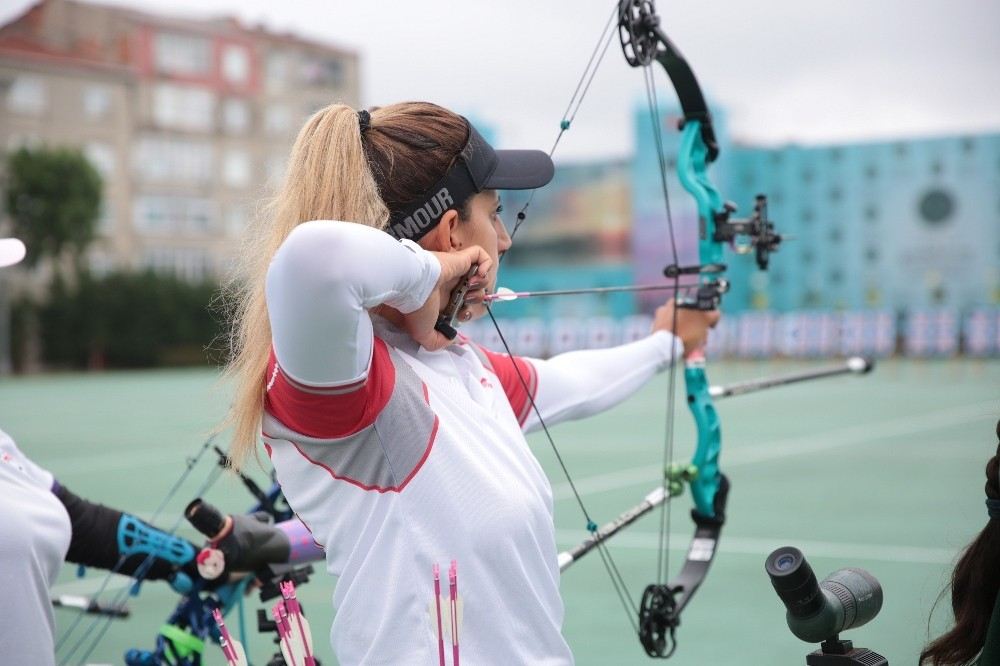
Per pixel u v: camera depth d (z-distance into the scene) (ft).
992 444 31.07
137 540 7.32
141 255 140.26
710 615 14.32
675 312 7.92
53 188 113.70
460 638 5.07
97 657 12.82
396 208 5.47
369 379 5.00
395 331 5.48
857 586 6.01
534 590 5.28
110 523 7.28
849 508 21.61
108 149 137.59
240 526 7.08
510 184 5.71
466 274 5.47
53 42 135.54
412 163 5.46
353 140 5.33
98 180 116.98
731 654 12.72
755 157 118.52
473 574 5.10
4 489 6.52
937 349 88.79
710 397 8.41
